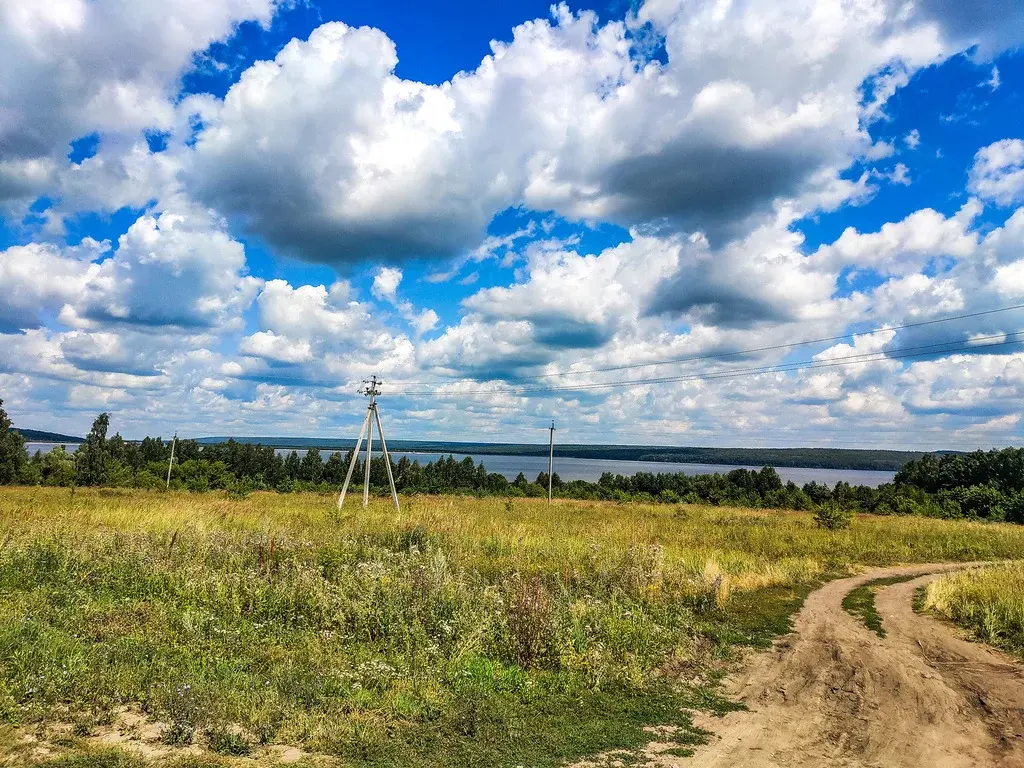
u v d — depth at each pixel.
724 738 6.39
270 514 24.61
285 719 5.92
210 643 7.89
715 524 32.19
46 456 61.66
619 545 20.06
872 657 9.74
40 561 11.00
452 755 5.52
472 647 8.47
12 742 4.86
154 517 19.17
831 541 25.94
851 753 6.11
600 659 8.45
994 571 17.08
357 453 33.50
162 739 5.25
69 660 6.47
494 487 71.12
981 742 6.49
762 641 10.69
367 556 14.69
